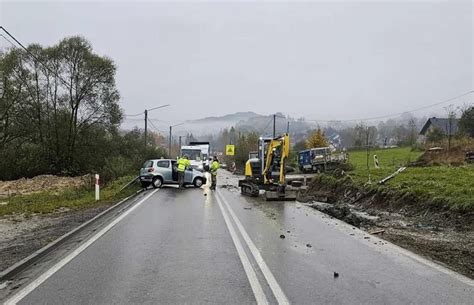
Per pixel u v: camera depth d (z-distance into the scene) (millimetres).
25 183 33781
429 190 16484
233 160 74375
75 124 42375
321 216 14820
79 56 41750
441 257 8945
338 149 54344
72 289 6488
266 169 21078
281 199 20078
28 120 40812
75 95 42094
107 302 5887
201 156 36156
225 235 10914
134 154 46625
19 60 39719
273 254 8805
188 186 29656
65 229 11734
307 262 8148
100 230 11695
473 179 19094
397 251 9219
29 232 11727
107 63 42750
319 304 5797
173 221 13320
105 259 8367
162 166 27906
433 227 12922
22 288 6574
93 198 20406
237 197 21875
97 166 41438
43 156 41125
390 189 18594
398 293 6297
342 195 23391
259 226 12453
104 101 43438
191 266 7785
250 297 6070
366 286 6641
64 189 26953
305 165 46000
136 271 7469
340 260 8344
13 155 40031
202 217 14234
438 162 31531
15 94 39156
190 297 6066
